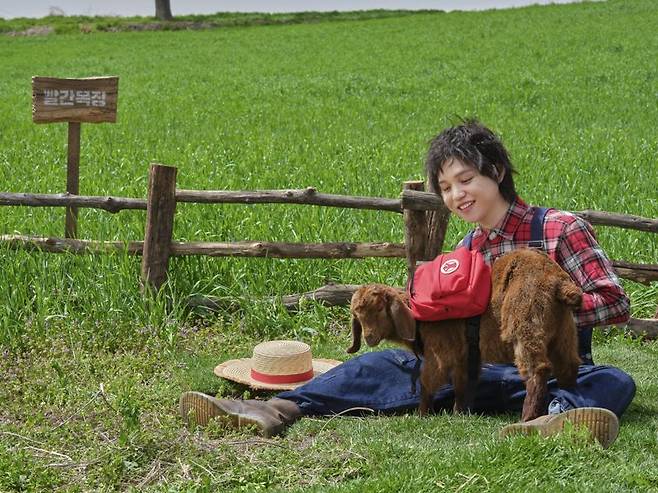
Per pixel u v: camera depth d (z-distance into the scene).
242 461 4.16
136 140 16.06
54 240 7.08
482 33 36.91
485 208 4.52
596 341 6.45
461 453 4.02
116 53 37.47
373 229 8.14
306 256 6.89
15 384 5.55
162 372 5.83
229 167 12.12
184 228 8.02
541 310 4.13
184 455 4.28
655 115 18.94
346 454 4.17
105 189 10.54
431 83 24.92
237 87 25.52
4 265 6.91
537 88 23.05
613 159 12.69
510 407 4.71
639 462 3.98
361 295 4.48
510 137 15.70
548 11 44.47
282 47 37.38
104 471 4.12
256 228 8.05
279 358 5.13
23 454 4.25
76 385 5.54
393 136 16.72
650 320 6.55
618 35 33.12
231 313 6.94
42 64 33.44
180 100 22.81
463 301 4.31
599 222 6.64
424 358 4.54
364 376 4.86
